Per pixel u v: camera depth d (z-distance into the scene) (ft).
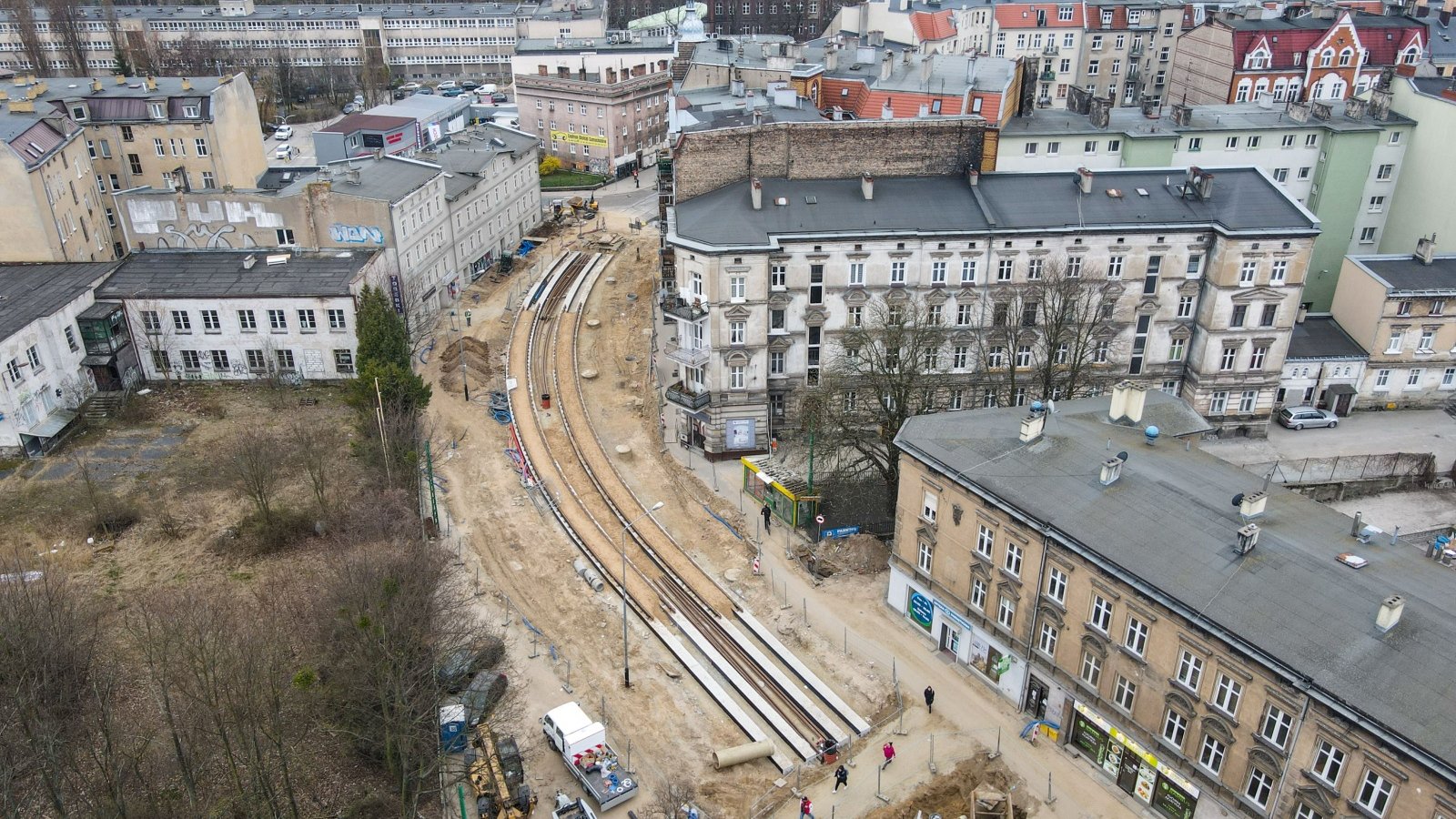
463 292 437.17
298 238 369.71
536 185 514.27
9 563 240.94
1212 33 516.73
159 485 293.43
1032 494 209.36
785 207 303.07
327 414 332.19
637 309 418.51
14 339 301.22
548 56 605.31
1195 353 322.14
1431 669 157.38
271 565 260.62
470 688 216.54
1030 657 213.87
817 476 298.56
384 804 194.49
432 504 283.59
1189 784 185.57
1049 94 606.96
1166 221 304.91
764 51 476.54
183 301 339.77
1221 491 202.80
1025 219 303.48
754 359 306.35
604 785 198.08
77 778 191.72
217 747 196.95
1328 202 380.37
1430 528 287.89
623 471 310.65
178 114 433.48
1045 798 199.72
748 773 207.72
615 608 253.44
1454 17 522.88
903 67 427.33
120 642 229.04
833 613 251.39
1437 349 341.41
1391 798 153.07
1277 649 166.50
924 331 293.43
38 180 361.51
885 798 200.64
